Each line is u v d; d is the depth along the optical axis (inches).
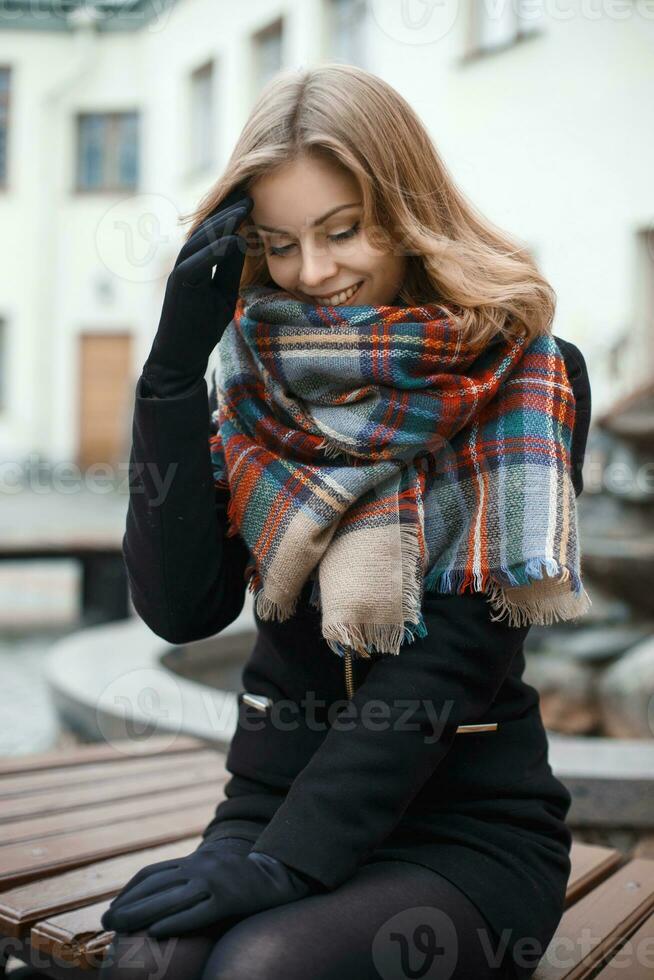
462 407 55.3
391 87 57.4
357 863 50.5
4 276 825.5
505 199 411.5
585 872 73.0
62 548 279.6
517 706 58.4
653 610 171.3
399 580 54.1
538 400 56.7
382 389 56.8
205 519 59.0
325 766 51.7
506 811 56.0
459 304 56.7
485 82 413.4
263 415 60.5
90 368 829.8
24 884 66.2
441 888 51.2
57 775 93.0
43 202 816.9
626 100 366.3
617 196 371.9
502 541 53.9
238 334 62.4
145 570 59.6
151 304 791.7
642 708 148.4
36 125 807.7
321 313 58.1
